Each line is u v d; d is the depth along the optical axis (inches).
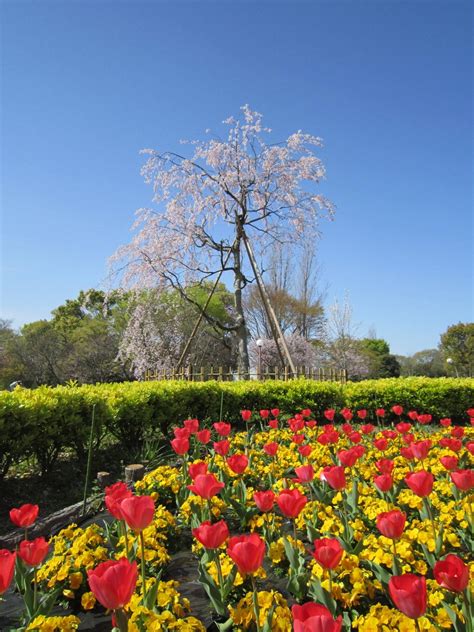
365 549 103.4
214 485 97.4
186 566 120.2
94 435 244.5
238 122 600.7
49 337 1127.0
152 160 584.1
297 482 154.7
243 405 373.7
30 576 97.0
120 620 61.6
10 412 196.9
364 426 220.5
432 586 85.0
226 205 598.5
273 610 76.9
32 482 217.5
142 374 719.1
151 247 606.9
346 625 80.9
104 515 166.4
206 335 1032.8
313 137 616.7
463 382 459.2
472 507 125.6
